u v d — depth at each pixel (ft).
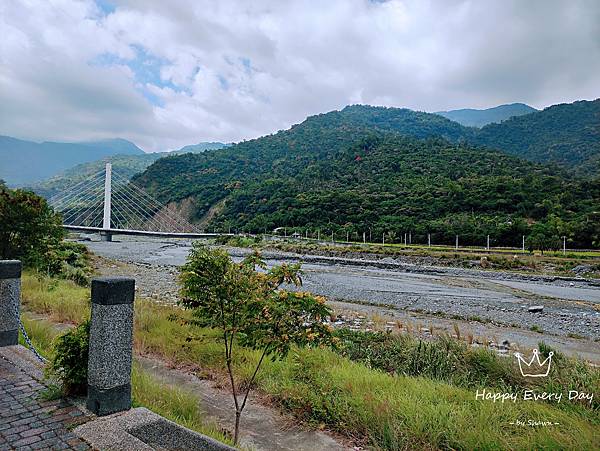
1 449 10.60
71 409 12.85
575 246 159.74
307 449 14.74
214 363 22.12
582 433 14.67
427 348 25.61
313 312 15.49
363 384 19.12
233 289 14.96
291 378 20.08
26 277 42.11
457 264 128.47
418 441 14.78
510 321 51.83
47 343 21.70
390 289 78.59
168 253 171.12
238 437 15.10
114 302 12.71
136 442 10.96
